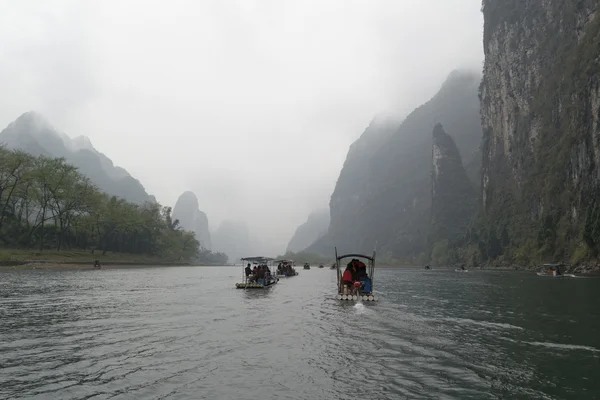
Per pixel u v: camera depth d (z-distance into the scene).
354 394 8.45
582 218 89.38
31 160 80.00
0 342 13.10
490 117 179.50
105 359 11.02
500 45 171.88
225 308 22.17
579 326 16.58
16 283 36.69
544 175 121.94
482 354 11.84
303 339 13.80
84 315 19.00
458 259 167.38
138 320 17.59
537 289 36.72
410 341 13.61
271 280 45.38
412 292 34.59
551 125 126.19
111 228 106.88
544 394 8.59
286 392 8.53
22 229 82.94
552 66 134.12
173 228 167.00
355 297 27.23
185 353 11.72
